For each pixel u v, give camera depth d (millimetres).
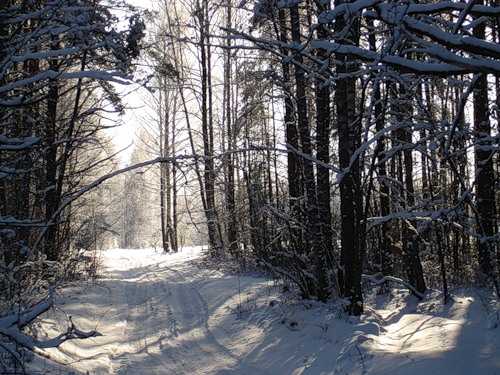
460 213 8570
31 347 5156
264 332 9625
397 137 12367
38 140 5508
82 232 15484
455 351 6031
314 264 10367
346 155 8969
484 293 10422
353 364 6574
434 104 11398
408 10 4238
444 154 5211
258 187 11562
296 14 10023
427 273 14383
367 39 10141
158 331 10594
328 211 10383
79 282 14305
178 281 17297
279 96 11008
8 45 5684
